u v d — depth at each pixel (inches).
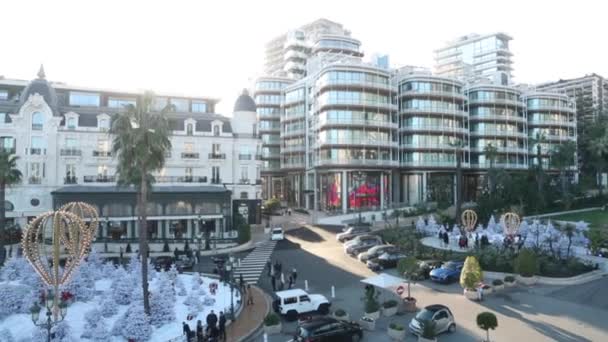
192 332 909.2
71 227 905.5
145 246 1087.0
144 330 916.0
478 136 3782.0
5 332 873.5
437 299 1182.3
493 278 1393.9
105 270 1407.5
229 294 1280.8
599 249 1638.8
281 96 4052.7
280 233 2295.8
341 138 3043.8
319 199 3312.0
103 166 2395.4
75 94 2620.6
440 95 3444.9
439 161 3417.8
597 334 888.9
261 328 1005.2
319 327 842.8
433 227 2230.6
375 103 3134.8
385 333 936.3
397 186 3457.2
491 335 897.5
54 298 846.5
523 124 4047.7
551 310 1053.2
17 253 1806.1
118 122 1144.2
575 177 4365.2
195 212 2335.1
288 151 3752.5
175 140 2544.3
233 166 2687.0
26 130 2266.2
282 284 1363.2
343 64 3073.3
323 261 1745.8
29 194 2239.2
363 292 1273.4
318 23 5447.8
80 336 932.0
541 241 1758.1
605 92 6801.2
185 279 1455.5
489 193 3068.4
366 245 1838.1
